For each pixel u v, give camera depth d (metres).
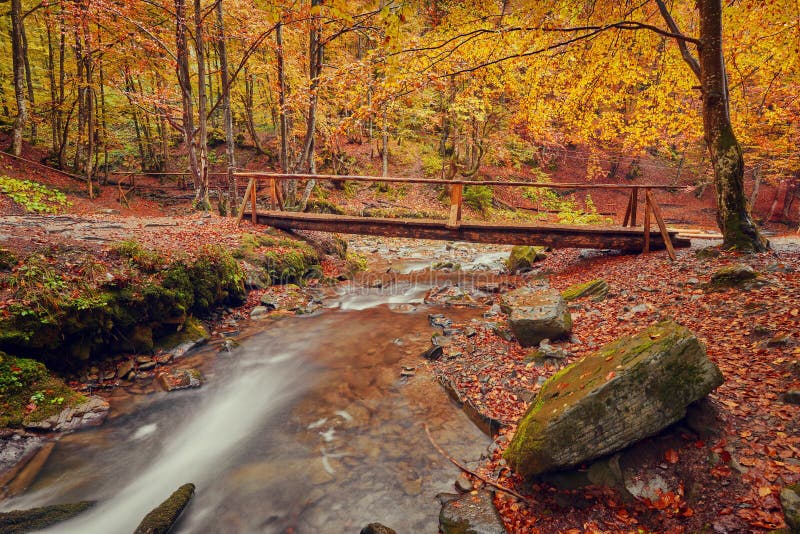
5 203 12.41
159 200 20.78
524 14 6.54
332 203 22.50
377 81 7.61
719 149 7.48
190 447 4.52
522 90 10.53
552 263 11.43
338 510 3.57
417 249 17.91
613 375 3.26
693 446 3.24
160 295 6.51
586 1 7.92
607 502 3.08
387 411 4.95
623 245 9.63
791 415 3.28
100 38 15.29
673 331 3.51
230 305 8.30
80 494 3.80
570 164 34.03
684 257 8.11
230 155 13.82
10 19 19.75
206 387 5.69
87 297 5.59
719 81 7.37
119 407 5.11
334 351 6.69
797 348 4.00
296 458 4.26
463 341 6.48
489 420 4.46
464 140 27.92
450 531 3.18
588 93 10.20
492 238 10.18
